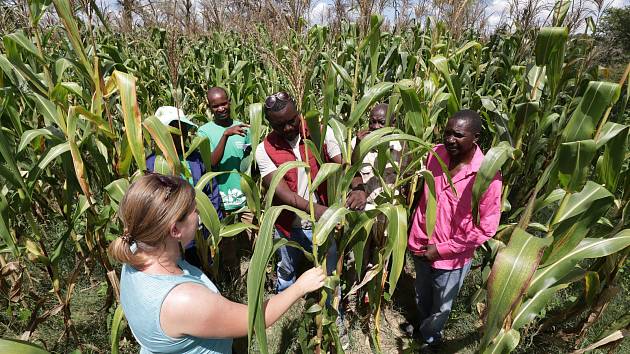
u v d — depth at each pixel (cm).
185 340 138
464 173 248
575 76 337
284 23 184
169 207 131
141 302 134
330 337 255
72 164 257
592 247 188
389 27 621
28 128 324
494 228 245
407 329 339
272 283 399
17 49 247
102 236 277
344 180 213
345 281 335
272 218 168
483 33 632
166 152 221
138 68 522
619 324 234
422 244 280
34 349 119
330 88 192
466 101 457
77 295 367
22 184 221
